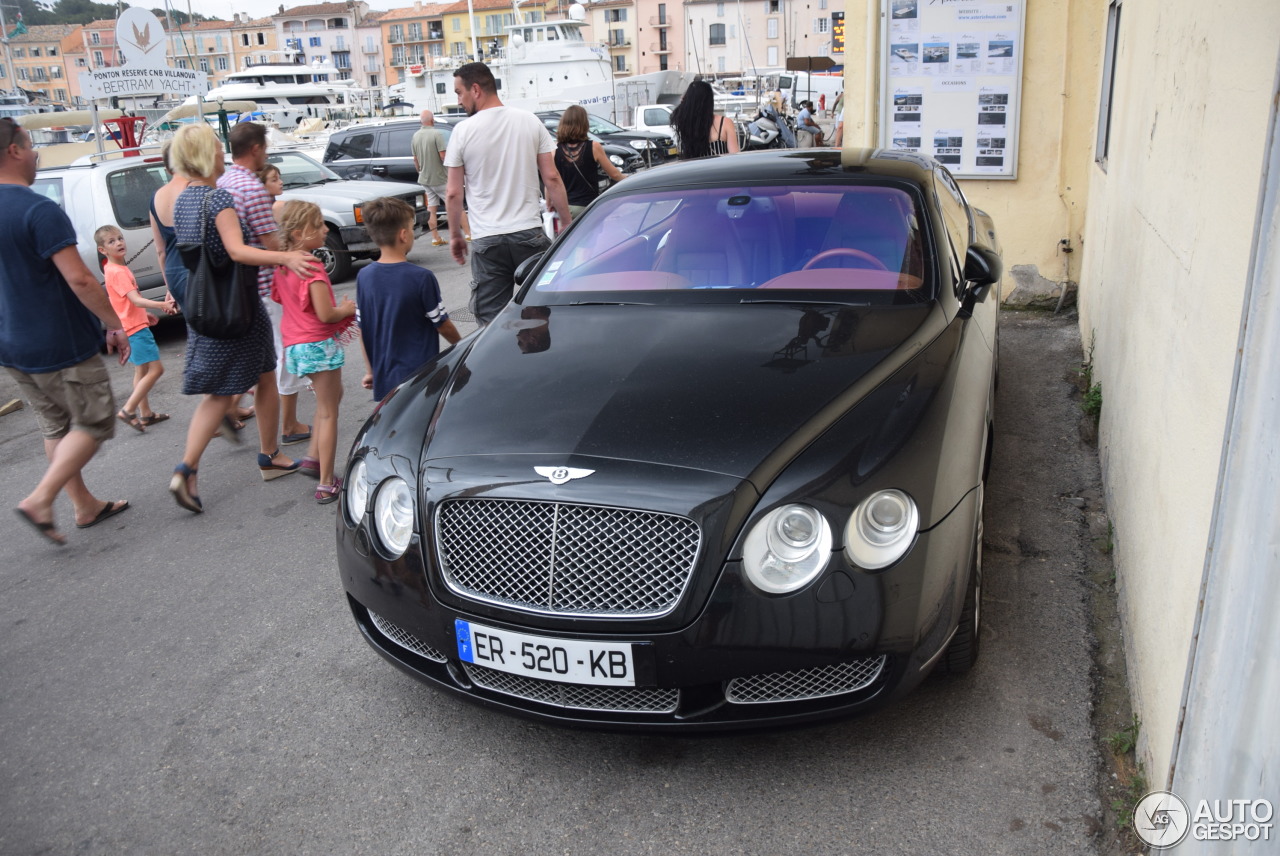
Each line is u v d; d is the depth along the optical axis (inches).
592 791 99.0
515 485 93.5
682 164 162.2
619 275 137.7
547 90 1153.4
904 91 272.8
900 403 98.8
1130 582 114.2
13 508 195.9
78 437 169.8
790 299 125.3
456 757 106.0
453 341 174.2
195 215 166.1
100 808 102.3
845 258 130.3
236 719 116.1
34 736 116.1
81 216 322.0
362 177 586.2
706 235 138.3
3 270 160.2
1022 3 257.1
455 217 226.8
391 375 164.7
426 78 1454.2
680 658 89.0
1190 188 99.7
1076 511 151.6
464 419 105.4
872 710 92.4
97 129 470.3
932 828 89.7
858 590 87.7
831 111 1299.2
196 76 507.8
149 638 137.2
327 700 118.7
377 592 102.5
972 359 116.0
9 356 164.9
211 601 146.9
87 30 4094.5
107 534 176.4
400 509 101.3
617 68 3681.1
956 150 273.0
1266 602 59.3
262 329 180.7
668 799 96.6
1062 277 274.5
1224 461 68.7
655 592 89.2
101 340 171.9
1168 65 123.8
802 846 88.9
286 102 1542.8
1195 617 73.0
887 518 89.3
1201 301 88.6
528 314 134.0
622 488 90.3
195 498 178.5
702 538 87.7
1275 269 62.1
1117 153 187.5
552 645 91.5
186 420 246.2
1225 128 85.0
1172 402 98.4
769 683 91.4
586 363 113.4
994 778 95.3
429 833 94.7
